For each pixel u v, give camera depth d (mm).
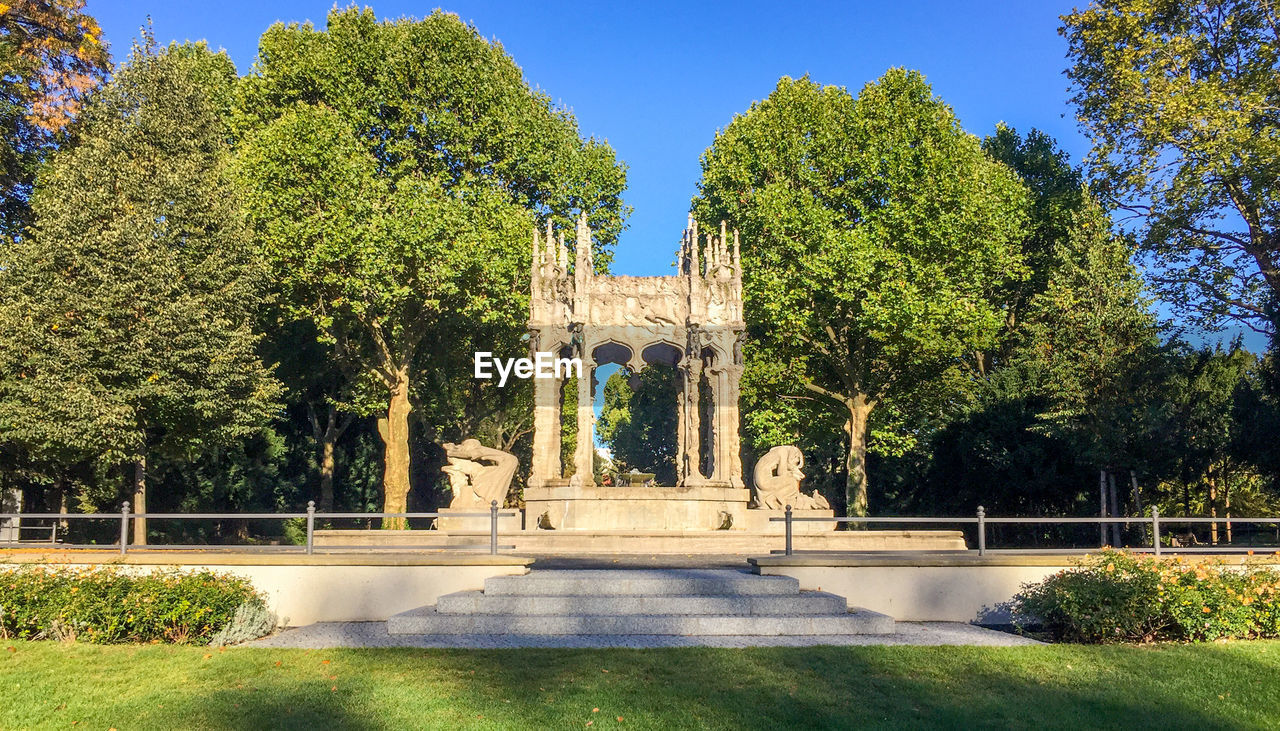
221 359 31203
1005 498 50562
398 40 40969
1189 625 16016
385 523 40438
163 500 53594
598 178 46188
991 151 56250
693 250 32688
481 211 40625
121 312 29578
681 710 11711
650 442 84438
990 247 41625
